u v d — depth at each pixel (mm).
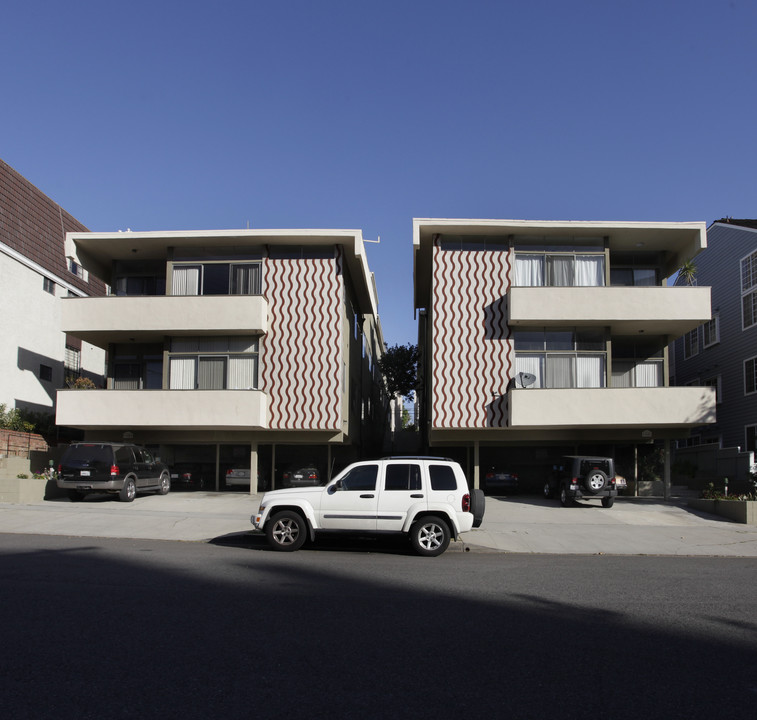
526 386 21422
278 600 7758
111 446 18078
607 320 21016
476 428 21531
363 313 31094
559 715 4551
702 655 5906
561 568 10523
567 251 22234
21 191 24984
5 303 23469
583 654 5887
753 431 25453
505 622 6945
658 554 12633
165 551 11438
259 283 22562
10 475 19219
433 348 21859
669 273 23562
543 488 24203
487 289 22062
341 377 22000
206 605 7434
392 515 11484
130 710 4527
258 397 21062
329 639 6211
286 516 11656
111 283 24281
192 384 22281
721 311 28391
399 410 60469
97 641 6031
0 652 5703
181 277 22781
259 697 4773
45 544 11938
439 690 4969
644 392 20484
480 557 11680
